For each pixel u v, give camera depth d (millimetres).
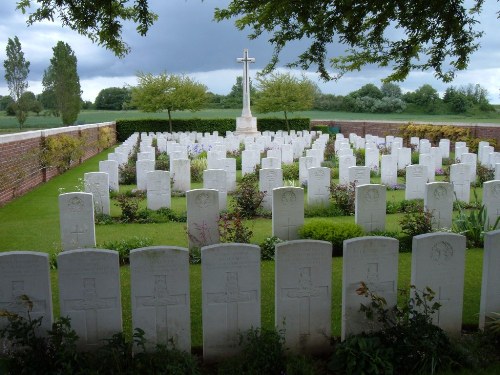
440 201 10203
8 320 4852
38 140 17391
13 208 13297
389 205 12547
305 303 5352
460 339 5500
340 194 12586
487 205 10312
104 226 11227
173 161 15250
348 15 6105
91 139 27984
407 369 4777
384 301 5113
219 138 28594
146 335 5148
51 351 4672
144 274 5031
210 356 5285
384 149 24188
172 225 11312
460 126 29875
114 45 6988
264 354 4793
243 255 5164
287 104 39969
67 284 4961
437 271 5488
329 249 5305
